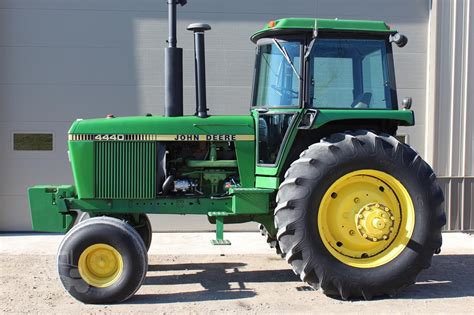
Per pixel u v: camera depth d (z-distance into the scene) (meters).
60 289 5.11
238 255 6.64
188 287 5.20
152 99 7.92
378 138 4.80
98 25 7.82
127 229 4.66
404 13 8.16
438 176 8.15
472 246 7.27
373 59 5.11
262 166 5.10
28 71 7.77
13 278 5.51
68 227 5.12
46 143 7.83
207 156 5.30
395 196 4.91
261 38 5.29
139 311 4.44
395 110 5.05
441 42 8.09
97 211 5.13
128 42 7.86
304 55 4.96
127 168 5.06
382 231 4.79
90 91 7.84
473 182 8.16
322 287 4.70
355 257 4.84
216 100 8.01
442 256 6.64
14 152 7.80
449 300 4.77
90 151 5.03
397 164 4.79
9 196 7.82
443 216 4.88
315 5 8.05
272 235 5.41
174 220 8.02
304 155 4.80
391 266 4.75
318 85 5.01
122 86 7.88
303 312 4.42
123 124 5.09
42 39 7.77
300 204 4.66
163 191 5.10
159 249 6.94
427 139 8.16
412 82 8.20
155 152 5.08
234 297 4.86
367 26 5.02
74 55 7.81
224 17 7.96
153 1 7.86
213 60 7.98
